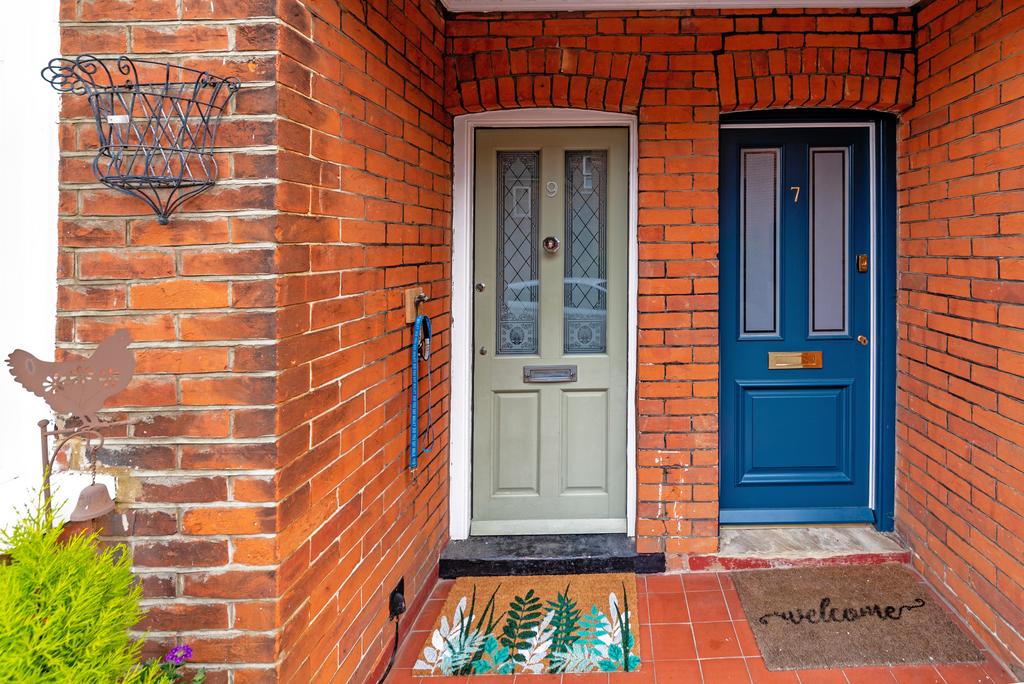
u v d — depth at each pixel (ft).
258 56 5.03
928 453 9.34
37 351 5.24
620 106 9.82
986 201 8.02
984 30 8.04
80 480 5.17
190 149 4.96
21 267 5.26
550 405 10.75
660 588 9.46
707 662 7.79
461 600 9.21
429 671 7.74
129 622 4.55
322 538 5.90
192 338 5.10
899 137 10.09
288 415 5.27
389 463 7.63
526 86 9.68
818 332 10.59
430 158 9.13
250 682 5.14
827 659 7.73
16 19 5.16
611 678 7.56
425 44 8.83
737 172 10.47
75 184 5.14
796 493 10.73
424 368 8.87
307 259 5.56
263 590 5.12
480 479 10.83
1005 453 7.63
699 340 9.78
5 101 5.23
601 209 10.63
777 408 10.66
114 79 5.14
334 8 6.01
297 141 5.35
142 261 5.11
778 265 10.53
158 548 5.16
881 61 9.60
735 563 9.88
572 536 10.57
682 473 9.87
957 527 8.61
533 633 8.43
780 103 9.71
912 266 9.78
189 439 5.14
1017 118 7.47
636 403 10.17
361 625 6.82
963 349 8.49
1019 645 7.36
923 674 7.48
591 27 9.67
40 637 4.00
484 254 10.69
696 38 9.62
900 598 8.99
